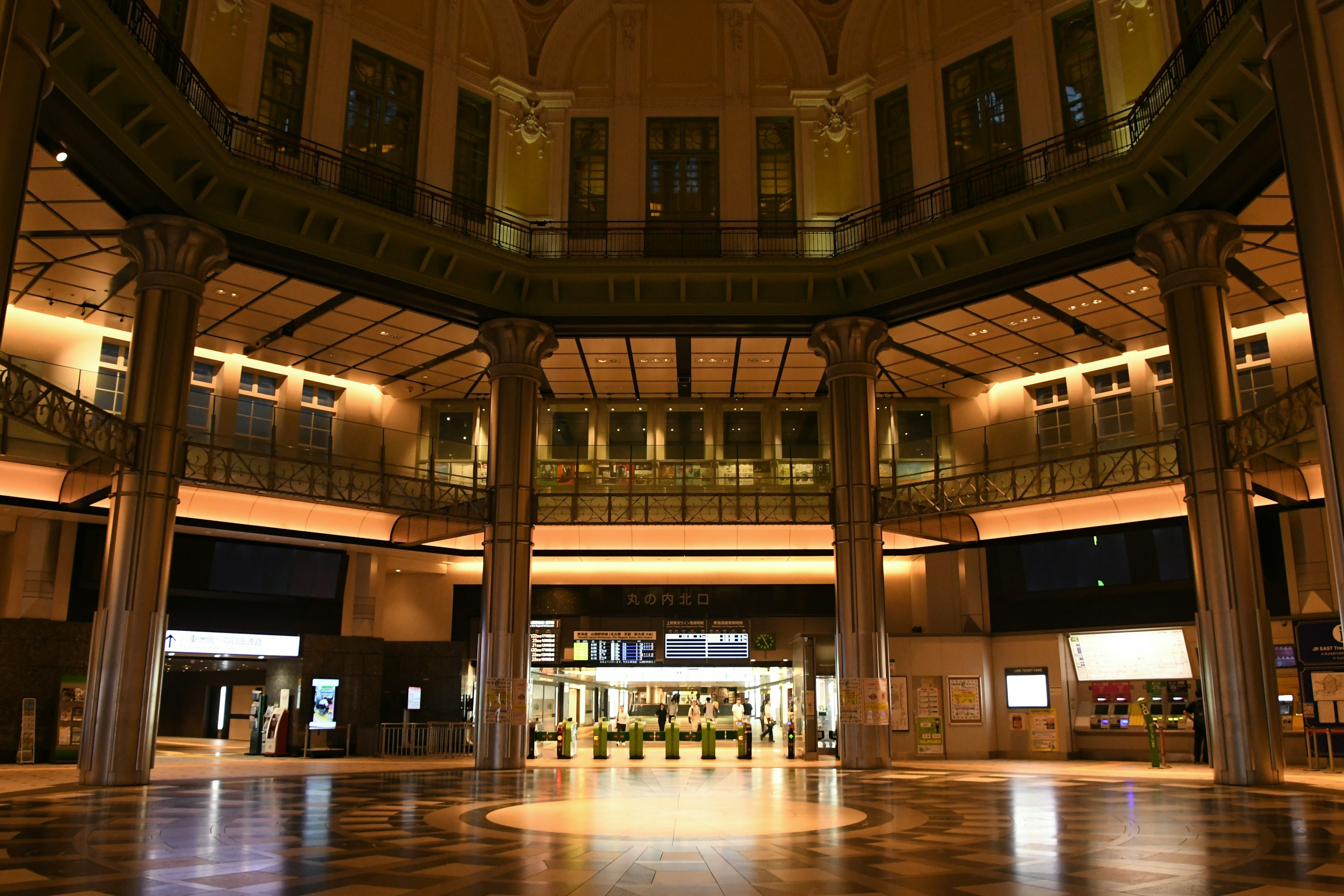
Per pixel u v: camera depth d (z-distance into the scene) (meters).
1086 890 6.96
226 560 26.05
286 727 25.64
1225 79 15.88
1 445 21.11
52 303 22.80
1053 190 19.95
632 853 8.80
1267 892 6.85
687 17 25.75
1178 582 24.27
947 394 29.95
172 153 17.91
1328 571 21.52
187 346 18.30
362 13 22.73
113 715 16.53
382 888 7.02
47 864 8.15
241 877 7.52
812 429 30.59
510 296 23.52
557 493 29.36
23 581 22.55
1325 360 5.85
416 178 23.09
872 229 23.95
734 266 23.14
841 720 22.06
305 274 20.88
